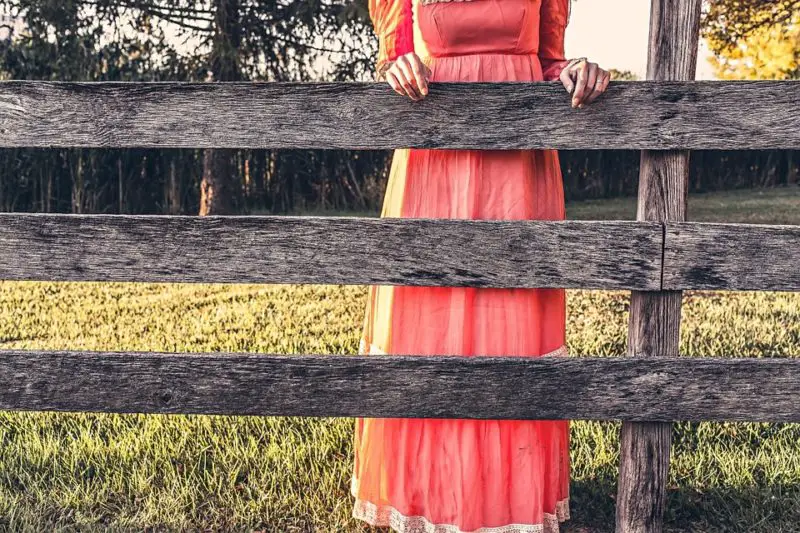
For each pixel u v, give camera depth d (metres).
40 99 2.09
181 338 5.19
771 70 13.98
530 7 2.30
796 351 4.56
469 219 2.23
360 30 14.73
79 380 2.19
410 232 2.13
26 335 5.38
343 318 5.95
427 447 2.31
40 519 2.59
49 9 13.29
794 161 19.56
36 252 2.14
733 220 12.60
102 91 2.09
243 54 14.32
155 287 7.95
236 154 15.80
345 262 2.14
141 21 14.17
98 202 14.20
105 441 3.32
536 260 2.13
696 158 19.31
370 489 2.45
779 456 3.03
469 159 2.30
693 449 3.21
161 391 2.19
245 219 2.13
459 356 2.17
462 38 2.31
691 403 2.16
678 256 2.12
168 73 14.42
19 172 13.71
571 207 16.58
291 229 2.13
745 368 2.15
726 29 14.01
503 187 2.31
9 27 14.00
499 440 2.27
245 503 2.73
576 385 2.17
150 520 2.61
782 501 2.71
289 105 2.10
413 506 2.35
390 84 2.09
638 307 2.18
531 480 2.29
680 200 2.13
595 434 3.26
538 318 2.34
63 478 2.94
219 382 2.18
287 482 2.86
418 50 2.42
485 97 2.10
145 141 2.11
